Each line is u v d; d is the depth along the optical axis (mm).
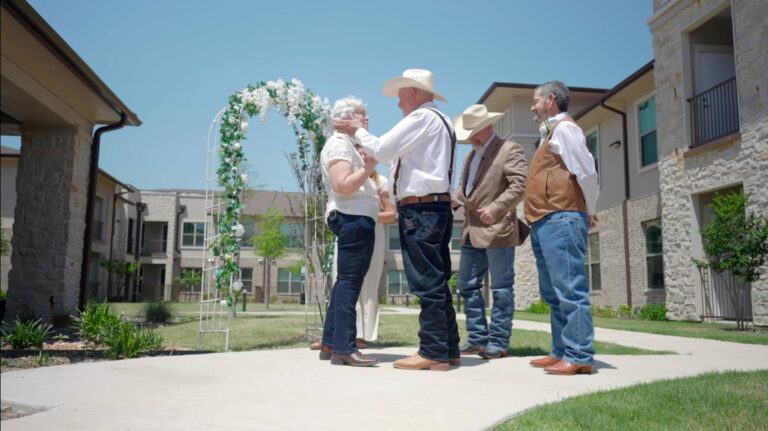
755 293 9430
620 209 15312
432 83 3916
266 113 6344
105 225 28250
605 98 15023
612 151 16031
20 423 2141
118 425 2141
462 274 4969
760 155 9617
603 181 16469
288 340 6457
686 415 2525
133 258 33375
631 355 4957
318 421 2285
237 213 6227
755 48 9742
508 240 4586
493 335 4637
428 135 3623
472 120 4625
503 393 2941
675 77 11977
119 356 4582
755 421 2441
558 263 3684
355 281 3840
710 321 10938
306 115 6508
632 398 2811
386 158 3557
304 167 6738
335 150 3914
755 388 3127
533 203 3820
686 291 11539
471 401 2723
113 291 30859
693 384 3230
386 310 18703
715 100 11633
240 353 4410
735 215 9172
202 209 35750
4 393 2686
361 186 3959
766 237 8727
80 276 9312
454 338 3941
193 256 35344
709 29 11914
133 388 2861
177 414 2348
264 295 33531
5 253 23297
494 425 2291
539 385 3211
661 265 13633
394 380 3225
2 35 6445
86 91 8242
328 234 6633
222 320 10758
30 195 8734
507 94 18922
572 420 2363
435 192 3645
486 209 4375
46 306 8586
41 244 8695
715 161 10773
